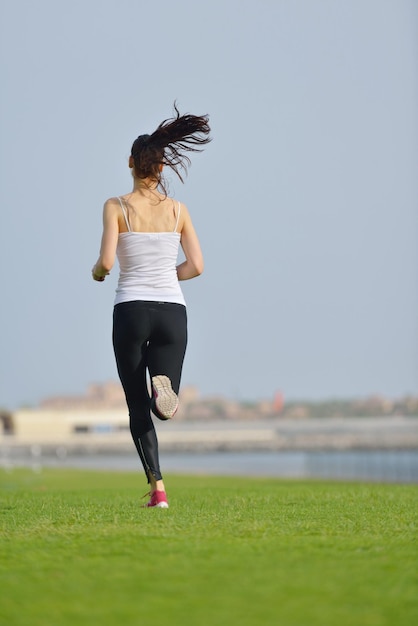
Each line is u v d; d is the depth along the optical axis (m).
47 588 8.16
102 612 7.25
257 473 144.62
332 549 10.11
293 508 16.02
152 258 15.31
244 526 12.30
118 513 14.72
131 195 15.54
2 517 14.48
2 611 7.35
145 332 15.23
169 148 15.59
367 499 19.62
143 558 9.60
